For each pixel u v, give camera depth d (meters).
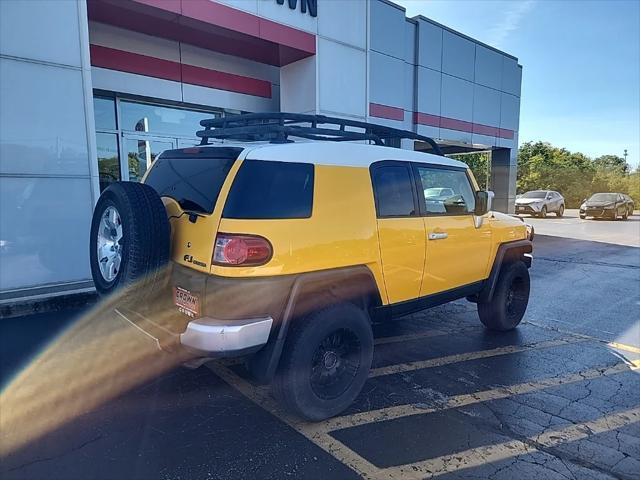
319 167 3.17
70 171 5.86
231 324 2.71
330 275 3.11
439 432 3.08
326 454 2.80
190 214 3.01
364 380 3.38
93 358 4.04
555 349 4.74
